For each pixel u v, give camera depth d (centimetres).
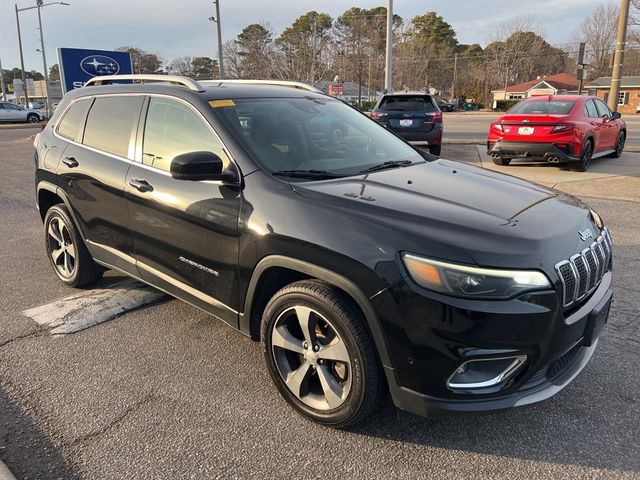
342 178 311
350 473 250
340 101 436
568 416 289
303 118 369
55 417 293
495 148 1109
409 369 243
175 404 304
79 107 446
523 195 308
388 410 297
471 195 295
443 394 241
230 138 318
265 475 249
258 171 301
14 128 3241
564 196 328
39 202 488
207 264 319
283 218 276
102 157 398
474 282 231
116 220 385
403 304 238
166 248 347
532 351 238
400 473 249
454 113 5550
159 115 365
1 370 341
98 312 422
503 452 263
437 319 233
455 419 288
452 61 9262
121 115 396
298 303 275
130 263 386
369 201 272
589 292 272
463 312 230
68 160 429
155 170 354
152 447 269
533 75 8762
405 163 365
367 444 269
